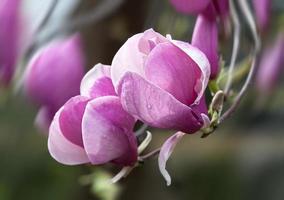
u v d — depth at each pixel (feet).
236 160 8.74
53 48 4.78
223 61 3.47
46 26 4.59
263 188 9.00
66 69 4.75
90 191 5.39
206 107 3.09
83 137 3.03
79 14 4.76
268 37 4.96
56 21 4.63
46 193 7.32
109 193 4.75
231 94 3.51
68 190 7.18
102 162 3.07
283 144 8.92
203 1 3.34
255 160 9.03
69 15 4.68
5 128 7.25
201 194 8.48
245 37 3.76
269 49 5.15
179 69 2.99
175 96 3.01
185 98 3.01
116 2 4.73
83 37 4.87
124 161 3.10
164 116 3.00
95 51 4.91
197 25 3.33
